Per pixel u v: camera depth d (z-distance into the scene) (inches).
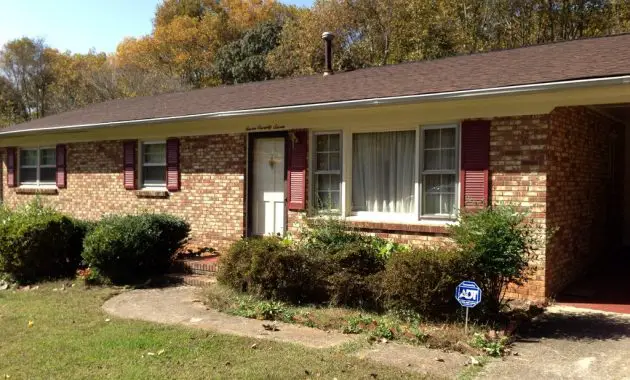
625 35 356.5
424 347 208.7
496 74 309.1
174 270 365.7
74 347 210.5
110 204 510.9
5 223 357.1
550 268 286.8
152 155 485.7
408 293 236.8
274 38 1334.9
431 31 996.6
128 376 178.5
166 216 374.6
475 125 301.6
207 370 183.5
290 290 274.1
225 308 270.4
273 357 196.2
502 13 991.6
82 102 1400.1
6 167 629.0
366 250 270.5
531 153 283.4
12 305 286.2
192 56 1502.2
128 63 1518.2
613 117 414.6
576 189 331.6
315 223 312.7
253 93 469.7
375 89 350.6
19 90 1740.9
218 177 430.6
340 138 366.3
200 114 406.3
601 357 197.6
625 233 487.5
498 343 205.8
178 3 1691.7
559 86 254.4
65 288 330.0
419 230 321.7
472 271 230.7
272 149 408.5
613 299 289.3
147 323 245.8
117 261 335.9
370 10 1077.8
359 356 197.8
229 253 294.7
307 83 457.1
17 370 186.5
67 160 552.4
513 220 233.6
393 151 350.9
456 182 315.3
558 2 948.6
